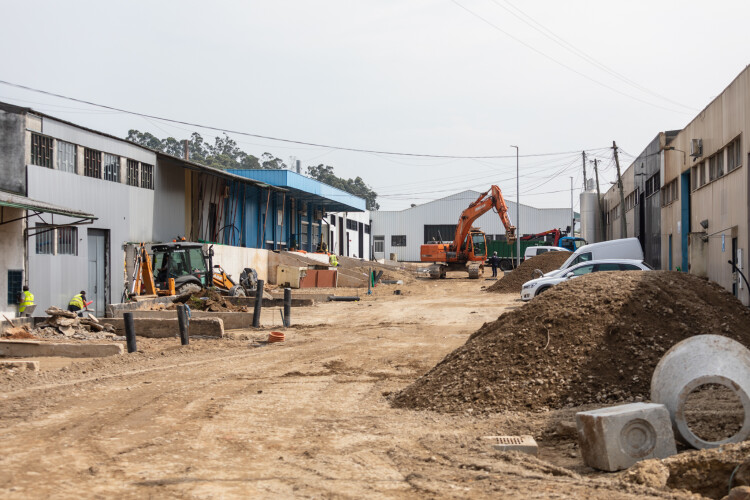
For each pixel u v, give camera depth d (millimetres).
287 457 7199
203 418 9281
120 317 23078
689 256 25891
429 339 18172
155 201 31953
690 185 28625
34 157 21766
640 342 10125
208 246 35812
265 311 27453
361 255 90312
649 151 39000
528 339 10523
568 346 10172
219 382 12211
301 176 54188
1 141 20906
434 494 5777
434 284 48250
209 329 18719
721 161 23250
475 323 21875
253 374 13070
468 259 53156
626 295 10914
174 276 29297
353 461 7012
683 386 7195
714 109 23641
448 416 9414
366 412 9797
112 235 27203
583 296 11094
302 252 51656
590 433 6887
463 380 10258
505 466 6691
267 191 52281
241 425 8852
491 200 51375
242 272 38406
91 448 7543
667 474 6160
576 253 29484
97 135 26031
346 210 73750
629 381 9547
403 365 14109
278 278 44156
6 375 12789
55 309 19562
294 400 10648
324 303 31984
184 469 6672
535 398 9484
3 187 20766
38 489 5957
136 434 8273
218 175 37812
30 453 7305
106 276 26844
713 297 11938
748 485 5906
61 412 9609
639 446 6840
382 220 98125
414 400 10242
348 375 12984
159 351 16297
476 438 7938
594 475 6641
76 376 12945
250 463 6934
